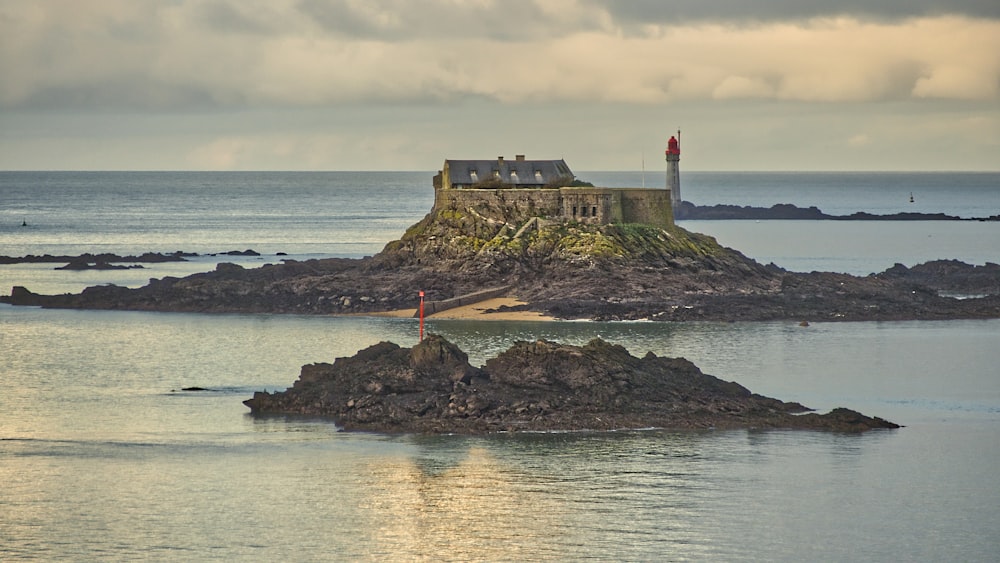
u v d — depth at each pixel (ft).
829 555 367.86
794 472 435.12
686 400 502.79
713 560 365.20
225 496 412.57
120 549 371.56
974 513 399.85
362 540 377.91
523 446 459.73
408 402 493.77
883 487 422.41
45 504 405.39
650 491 416.46
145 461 446.60
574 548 372.38
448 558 365.61
